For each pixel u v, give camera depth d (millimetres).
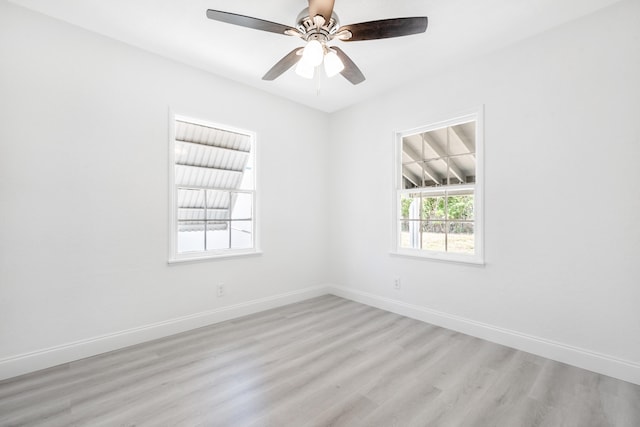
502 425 1563
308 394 1825
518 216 2451
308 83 3260
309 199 3939
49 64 2152
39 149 2111
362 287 3732
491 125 2607
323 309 3473
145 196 2596
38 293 2107
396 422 1581
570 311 2201
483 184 2646
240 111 3232
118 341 2438
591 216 2117
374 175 3596
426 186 3168
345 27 1777
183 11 2105
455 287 2848
